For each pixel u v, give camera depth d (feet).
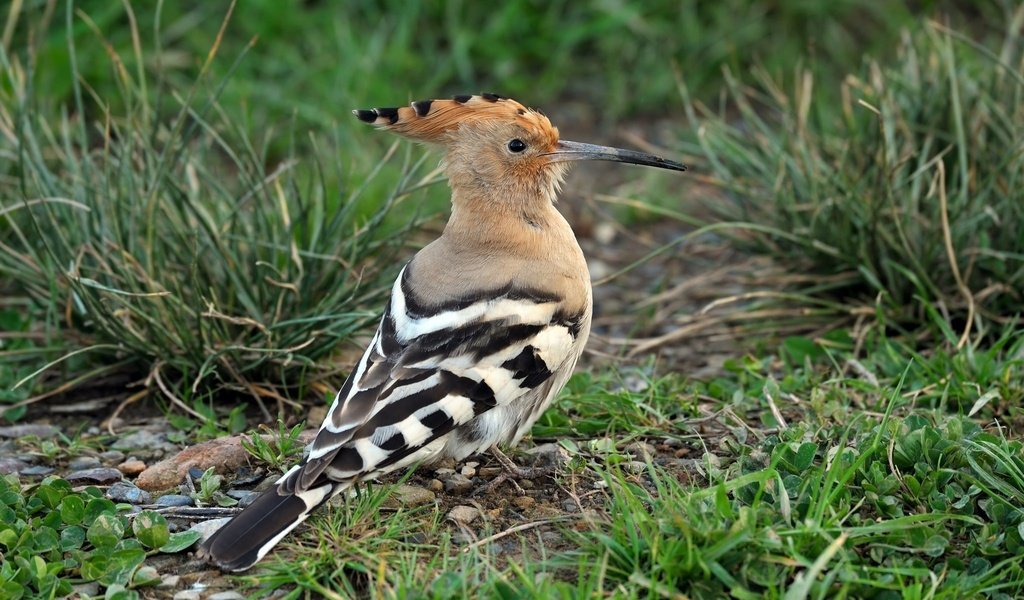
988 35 50.93
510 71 52.95
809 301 36.55
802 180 38.29
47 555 24.71
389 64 51.03
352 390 24.81
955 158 38.32
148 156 35.53
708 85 52.85
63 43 48.24
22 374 34.12
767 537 22.90
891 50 50.65
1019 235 35.63
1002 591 23.11
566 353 27.35
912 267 35.58
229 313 34.37
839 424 28.99
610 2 53.16
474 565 23.66
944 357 31.68
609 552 23.31
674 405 31.32
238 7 51.16
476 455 28.99
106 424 32.27
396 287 27.37
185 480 28.32
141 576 23.91
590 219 46.68
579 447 29.40
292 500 23.45
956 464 26.16
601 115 52.49
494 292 26.63
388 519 25.71
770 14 52.95
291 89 49.57
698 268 42.98
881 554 23.57
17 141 36.91
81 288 32.01
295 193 36.81
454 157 29.14
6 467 29.17
